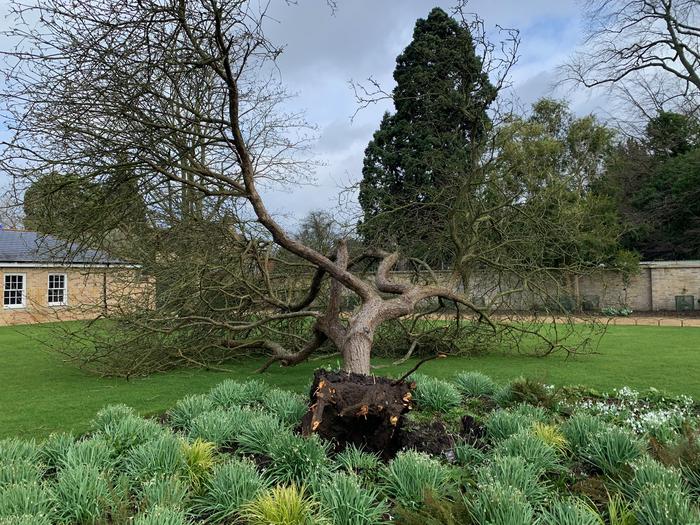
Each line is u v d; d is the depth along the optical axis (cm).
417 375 626
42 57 504
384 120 1894
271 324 927
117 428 389
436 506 258
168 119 635
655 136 2711
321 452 339
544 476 338
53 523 268
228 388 543
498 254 990
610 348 1048
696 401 585
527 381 550
